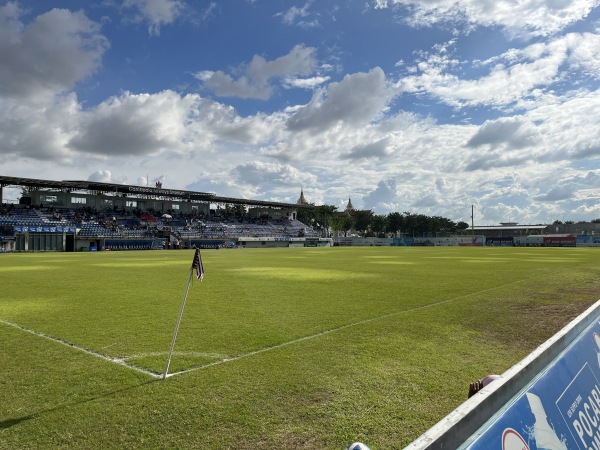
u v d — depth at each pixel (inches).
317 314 442.6
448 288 660.1
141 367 267.0
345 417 193.6
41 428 183.2
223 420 190.4
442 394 221.5
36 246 2694.4
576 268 1057.5
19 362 277.7
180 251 2650.1
